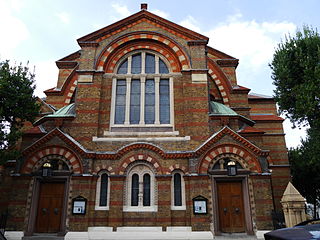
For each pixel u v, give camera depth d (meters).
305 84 17.94
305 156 26.08
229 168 16.53
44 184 17.31
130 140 18.16
